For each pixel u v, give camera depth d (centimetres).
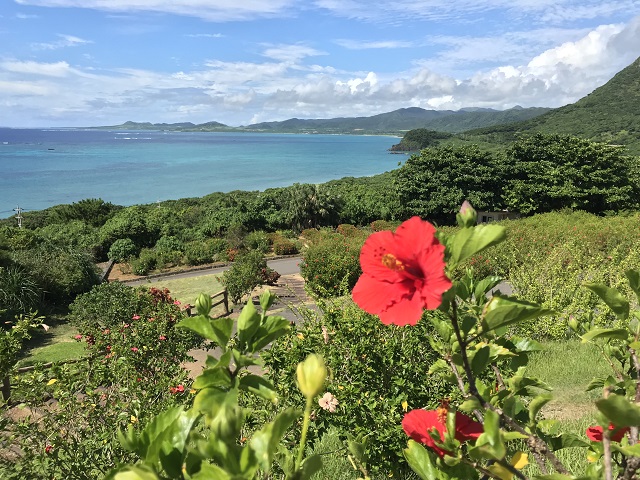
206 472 66
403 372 371
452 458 100
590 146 3322
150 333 499
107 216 4259
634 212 3072
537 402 113
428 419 114
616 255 898
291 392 370
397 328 411
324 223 3906
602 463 125
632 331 120
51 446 311
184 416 79
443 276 85
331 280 1479
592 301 717
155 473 67
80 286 1661
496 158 3800
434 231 91
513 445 322
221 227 3475
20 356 973
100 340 491
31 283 1458
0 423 323
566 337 742
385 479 349
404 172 3769
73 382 356
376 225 3328
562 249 1017
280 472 259
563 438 134
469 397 124
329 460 369
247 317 95
